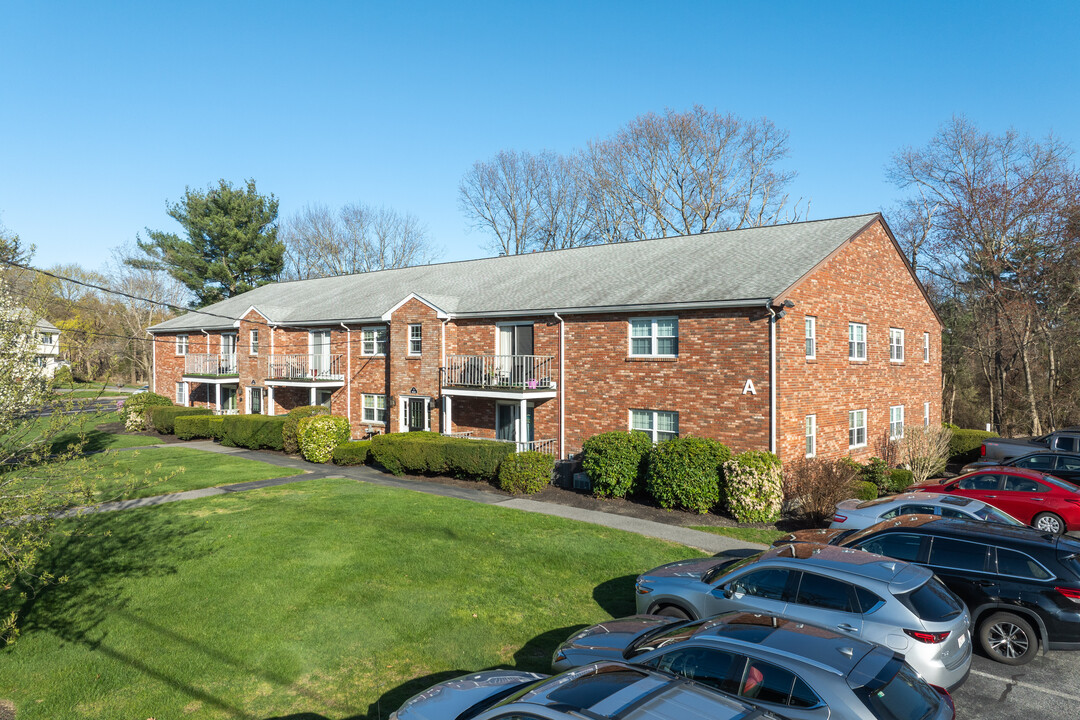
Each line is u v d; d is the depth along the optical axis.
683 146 49.38
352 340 30.75
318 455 25.42
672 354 20.61
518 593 11.48
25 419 9.39
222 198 56.09
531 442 23.75
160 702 7.97
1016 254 36.25
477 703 6.28
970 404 41.94
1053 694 8.30
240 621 10.22
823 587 7.90
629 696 4.93
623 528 15.90
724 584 8.62
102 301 65.38
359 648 9.35
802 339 19.45
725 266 21.89
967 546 9.62
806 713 5.25
